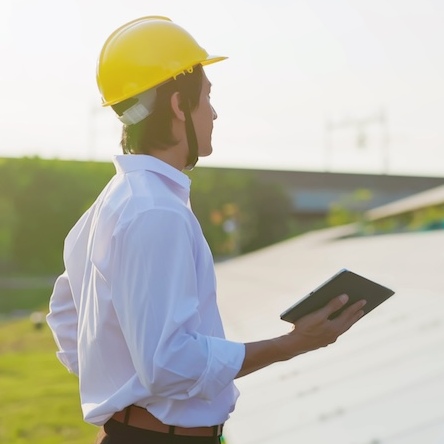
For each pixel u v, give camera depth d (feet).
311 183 192.13
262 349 6.94
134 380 7.03
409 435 12.95
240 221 188.65
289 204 191.21
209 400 6.84
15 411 41.47
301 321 7.09
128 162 7.23
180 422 7.09
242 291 43.73
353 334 21.56
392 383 16.08
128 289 6.70
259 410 16.89
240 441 15.24
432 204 82.48
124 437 7.22
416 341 19.22
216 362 6.70
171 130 7.36
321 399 16.31
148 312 6.61
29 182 186.91
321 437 13.96
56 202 187.42
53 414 40.57
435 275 30.07
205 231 186.91
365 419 14.35
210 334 7.16
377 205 193.26
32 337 77.15
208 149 7.64
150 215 6.75
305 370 19.06
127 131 7.52
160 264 6.66
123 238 6.76
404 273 33.22
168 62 7.30
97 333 7.16
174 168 7.26
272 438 14.73
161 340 6.56
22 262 185.37
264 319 30.96
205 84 7.53
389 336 20.29
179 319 6.59
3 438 35.81
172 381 6.63
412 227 96.43
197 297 6.88
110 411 7.19
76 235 8.07
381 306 24.26
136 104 7.34
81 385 7.53
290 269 52.80
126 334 6.79
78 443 34.81
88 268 7.54
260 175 190.90
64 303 8.44
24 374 53.93
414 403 14.49
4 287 163.84
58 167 188.14
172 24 7.51
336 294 7.04
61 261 187.32
